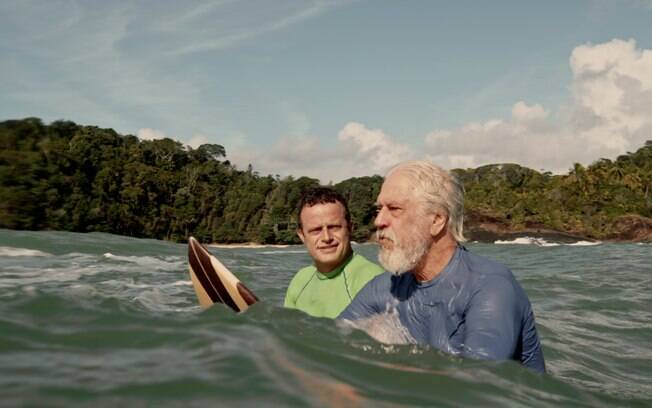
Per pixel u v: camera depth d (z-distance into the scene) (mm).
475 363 2303
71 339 2363
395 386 1953
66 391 1695
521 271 11984
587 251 26094
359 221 77938
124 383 1780
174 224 84438
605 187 80938
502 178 91375
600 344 4570
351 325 2730
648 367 3938
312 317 2830
